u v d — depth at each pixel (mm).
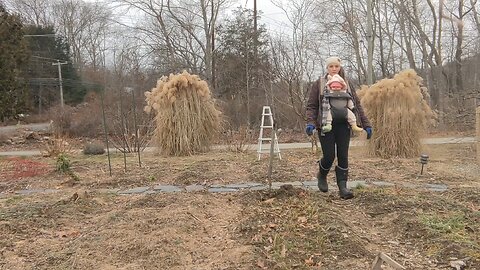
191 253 3904
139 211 5066
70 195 6387
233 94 26625
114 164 9711
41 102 44031
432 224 4320
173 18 28859
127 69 38875
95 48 50750
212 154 11461
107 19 48719
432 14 24828
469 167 8164
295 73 17141
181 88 11586
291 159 9680
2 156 13406
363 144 10281
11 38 19922
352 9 26484
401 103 9930
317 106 5473
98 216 5148
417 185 6473
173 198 5699
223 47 29719
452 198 5539
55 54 46719
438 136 15188
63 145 13484
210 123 11898
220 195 5945
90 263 3744
